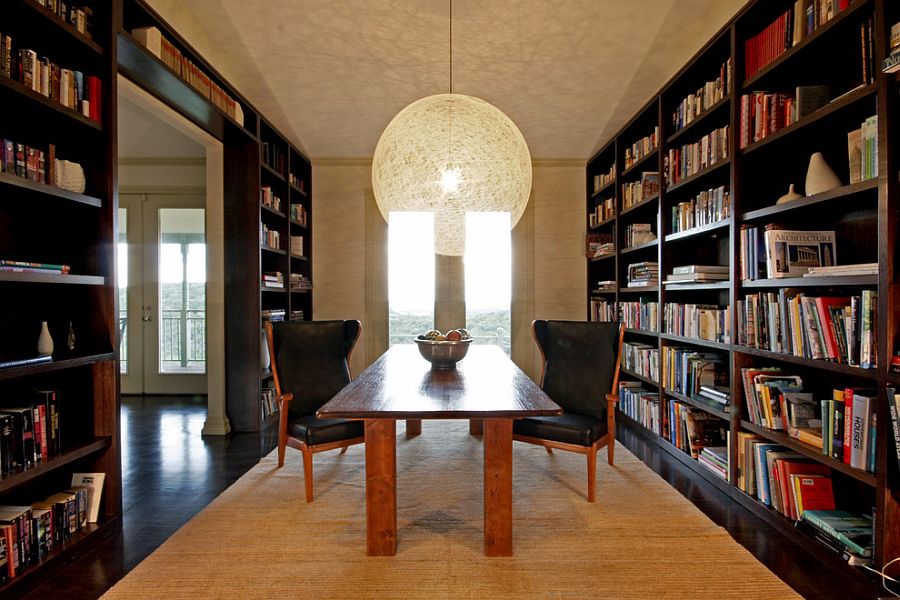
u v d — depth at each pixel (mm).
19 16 1800
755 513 2283
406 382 2248
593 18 3090
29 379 2049
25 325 2023
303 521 2189
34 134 2074
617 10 3014
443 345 2566
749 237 2381
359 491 2545
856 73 2121
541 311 5121
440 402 1842
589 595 1637
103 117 2104
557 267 5133
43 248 2104
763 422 2270
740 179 2492
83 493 2025
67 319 2113
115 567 1833
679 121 3238
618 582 1713
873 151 1693
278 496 2477
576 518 2211
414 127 2854
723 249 3162
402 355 3270
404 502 2385
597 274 5051
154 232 5121
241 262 3768
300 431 2471
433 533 2068
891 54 1534
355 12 3029
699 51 2869
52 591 1679
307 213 5027
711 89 2842
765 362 2484
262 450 3273
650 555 1893
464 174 2922
